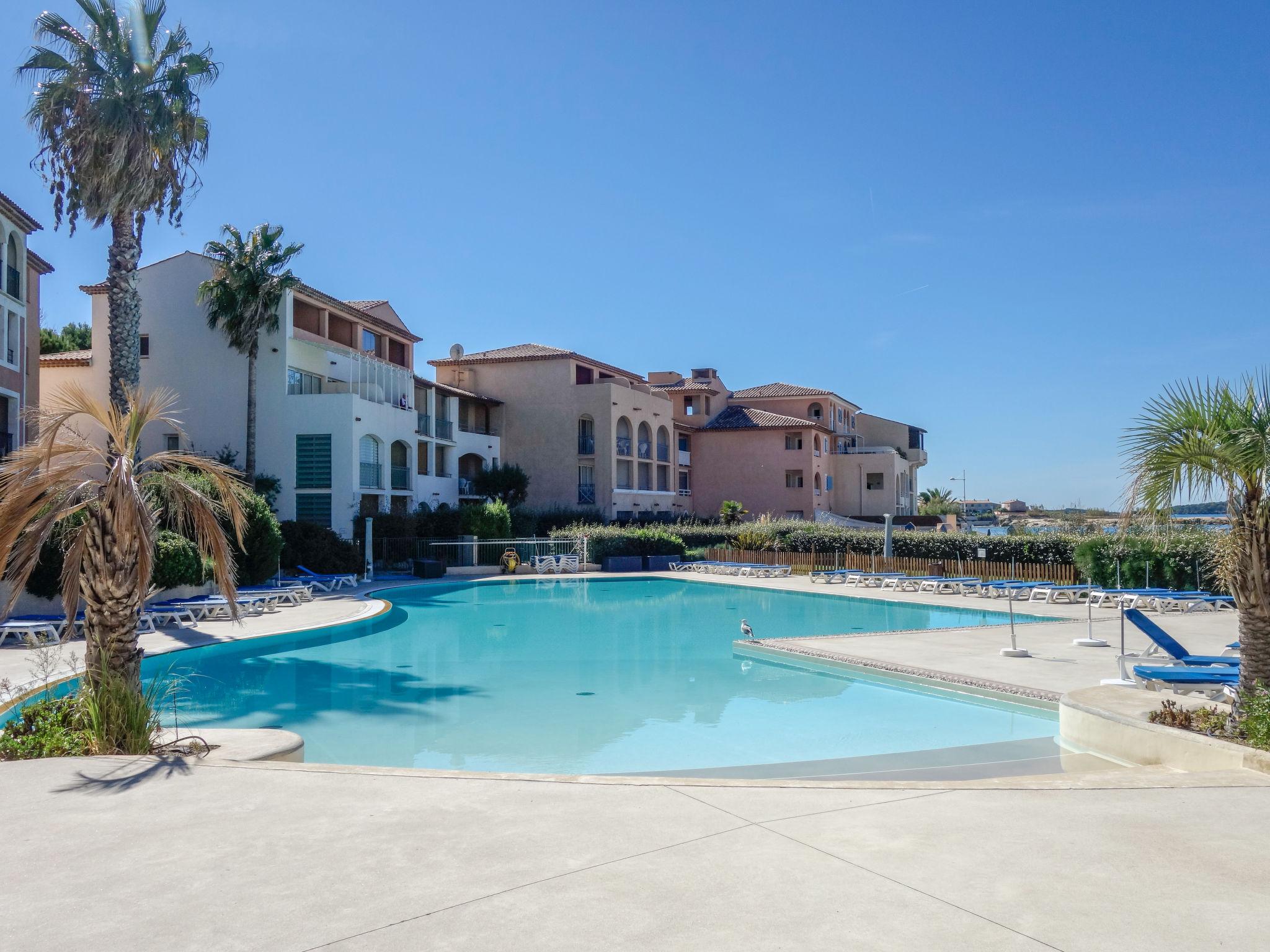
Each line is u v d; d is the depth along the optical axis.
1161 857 4.62
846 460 61.62
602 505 48.06
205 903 4.07
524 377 49.88
